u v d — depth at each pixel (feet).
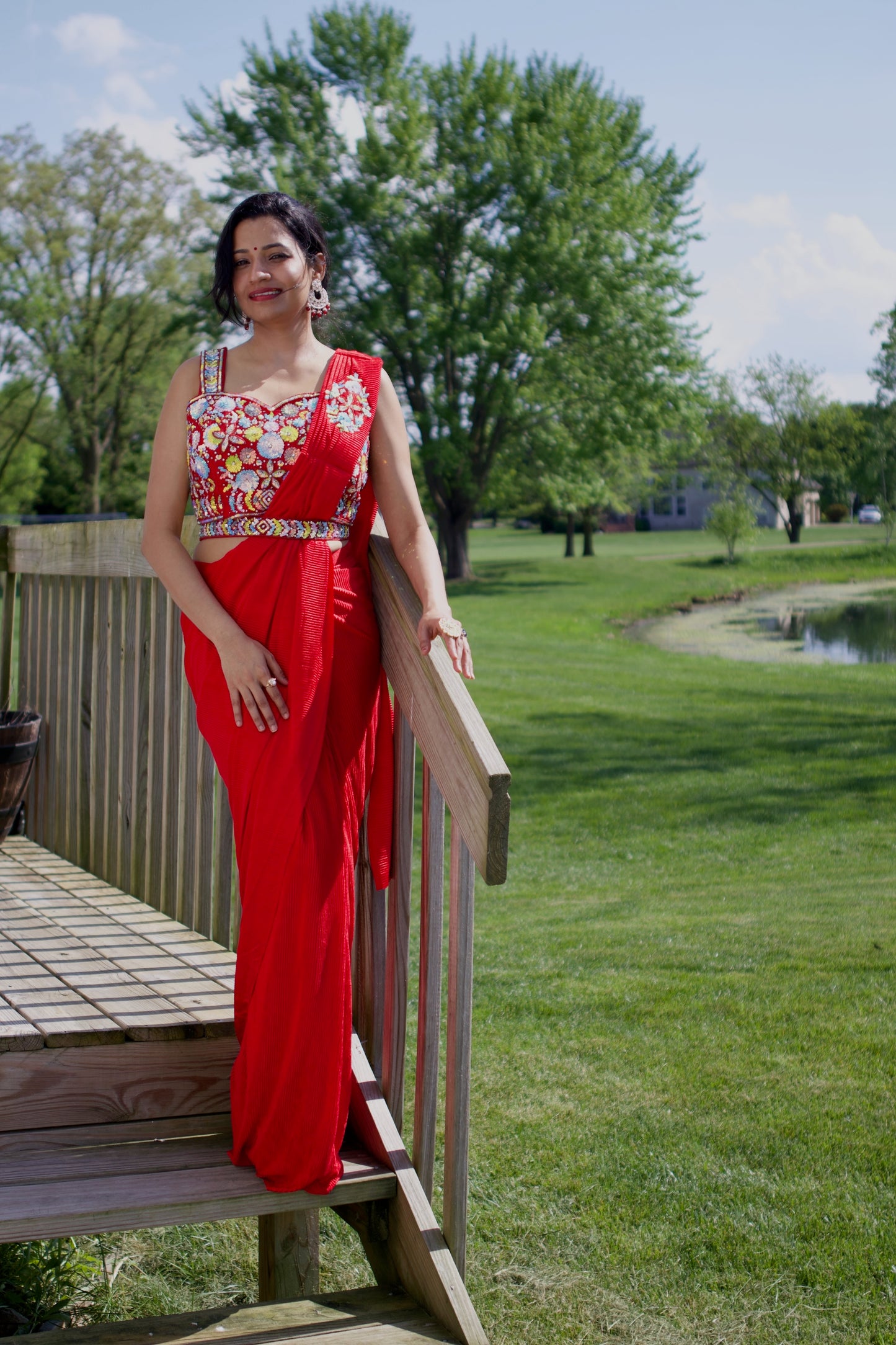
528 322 100.01
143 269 124.67
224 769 6.75
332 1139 6.66
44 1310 7.98
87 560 11.87
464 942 6.68
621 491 167.43
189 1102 7.38
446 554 135.64
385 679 7.33
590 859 25.31
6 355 126.82
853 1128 10.33
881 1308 7.76
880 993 13.99
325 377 7.00
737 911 19.27
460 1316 6.28
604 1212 9.11
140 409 137.08
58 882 11.53
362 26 98.48
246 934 6.66
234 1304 8.08
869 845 25.66
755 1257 8.41
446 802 6.79
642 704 51.60
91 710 12.16
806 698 53.42
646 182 106.22
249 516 6.82
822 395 159.02
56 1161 6.85
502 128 102.78
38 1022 7.25
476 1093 11.47
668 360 107.04
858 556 143.33
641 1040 12.73
